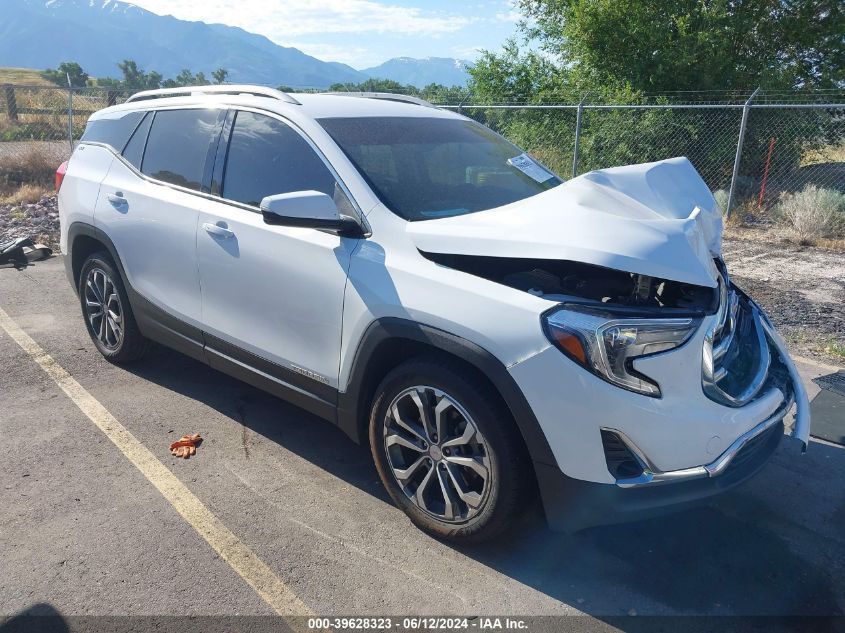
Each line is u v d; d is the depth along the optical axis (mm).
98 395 4395
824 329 5922
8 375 4668
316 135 3441
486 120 16500
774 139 13430
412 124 3863
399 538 3037
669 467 2541
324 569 2826
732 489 2691
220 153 3859
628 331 2494
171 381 4648
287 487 3424
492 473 2721
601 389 2465
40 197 11859
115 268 4539
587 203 2861
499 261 2785
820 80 16219
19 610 2553
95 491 3334
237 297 3641
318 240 3240
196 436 3854
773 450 2980
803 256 8938
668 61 15281
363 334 3027
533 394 2545
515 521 2812
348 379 3156
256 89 3900
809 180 13992
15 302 6301
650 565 2904
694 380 2590
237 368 3779
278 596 2668
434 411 2883
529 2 18703
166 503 3252
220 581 2738
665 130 14203
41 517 3113
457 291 2750
